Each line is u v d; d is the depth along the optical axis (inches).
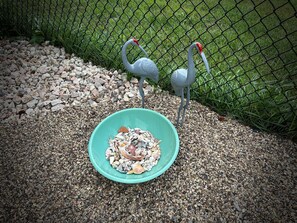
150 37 95.1
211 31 99.0
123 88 79.4
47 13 104.3
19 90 78.8
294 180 60.1
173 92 79.0
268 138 67.9
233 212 55.5
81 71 85.0
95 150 59.2
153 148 61.6
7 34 101.8
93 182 60.3
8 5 103.5
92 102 76.2
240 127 70.3
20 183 60.2
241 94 73.4
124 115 64.7
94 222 54.8
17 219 55.2
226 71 75.1
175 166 62.6
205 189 58.9
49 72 84.6
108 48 88.7
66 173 61.8
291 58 89.3
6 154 65.4
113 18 102.5
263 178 60.4
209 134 68.6
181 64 78.9
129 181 52.2
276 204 56.6
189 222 54.4
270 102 69.7
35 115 73.4
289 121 68.3
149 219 55.2
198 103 75.9
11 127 70.8
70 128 70.6
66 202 57.4
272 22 103.6
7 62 87.2
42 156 64.8
